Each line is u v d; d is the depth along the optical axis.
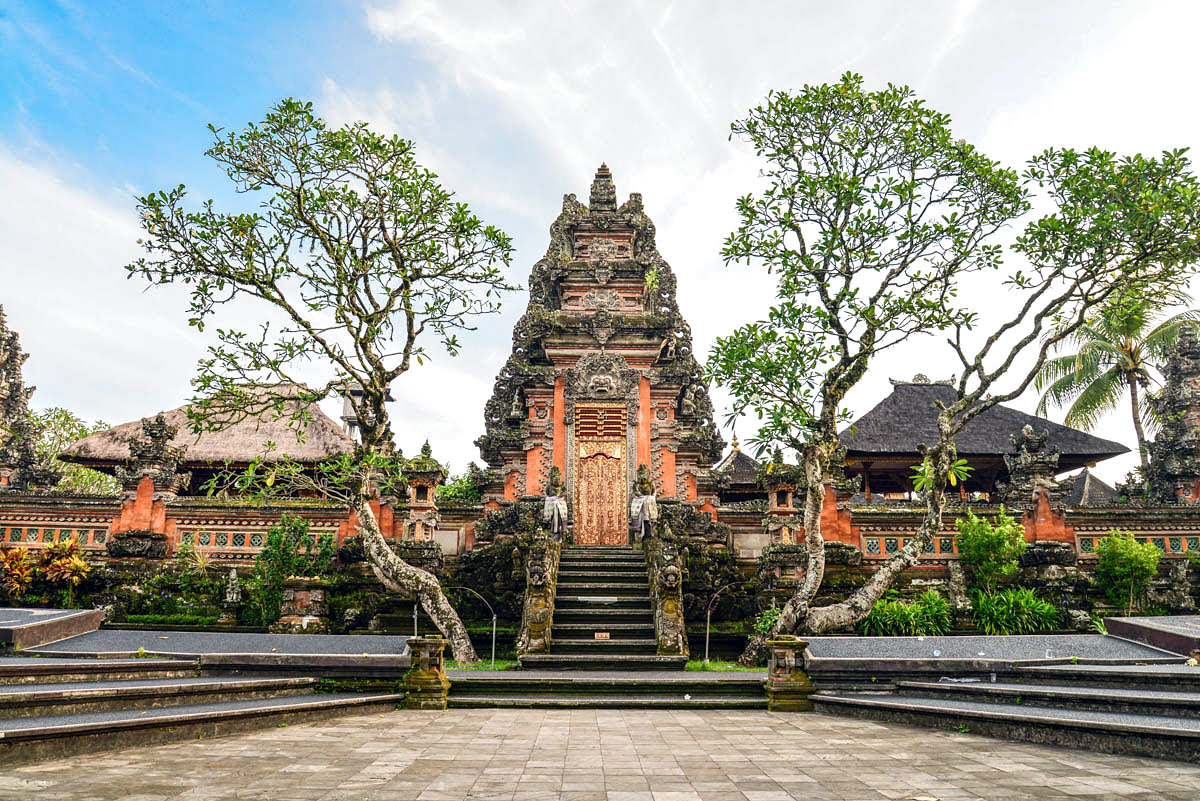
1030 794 5.54
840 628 16.31
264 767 6.39
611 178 27.91
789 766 6.66
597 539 22.70
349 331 15.11
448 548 22.34
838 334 15.22
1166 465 22.08
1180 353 22.73
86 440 26.88
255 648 13.07
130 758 6.66
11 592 18.64
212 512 21.06
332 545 19.98
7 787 5.47
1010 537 18.52
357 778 6.02
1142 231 14.42
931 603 16.75
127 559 19.94
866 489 30.00
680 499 23.22
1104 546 18.53
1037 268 15.32
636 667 14.40
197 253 14.57
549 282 26.23
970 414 15.29
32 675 9.30
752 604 18.95
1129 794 5.50
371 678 11.58
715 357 15.21
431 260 15.60
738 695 11.83
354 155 15.07
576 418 23.59
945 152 14.84
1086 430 28.62
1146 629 13.62
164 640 13.88
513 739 8.14
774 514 19.30
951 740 8.06
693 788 5.79
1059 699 8.68
